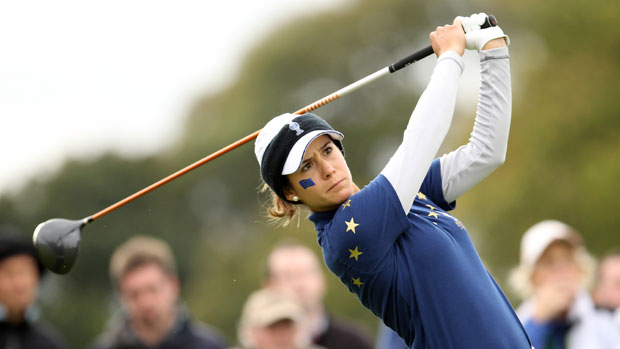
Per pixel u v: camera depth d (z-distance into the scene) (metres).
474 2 139.75
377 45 145.12
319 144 13.85
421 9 142.62
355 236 13.32
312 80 147.12
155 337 24.39
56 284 123.81
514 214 75.00
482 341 13.18
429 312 13.38
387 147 140.12
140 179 139.62
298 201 14.28
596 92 78.06
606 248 71.69
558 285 23.00
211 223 141.62
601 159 74.62
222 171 140.38
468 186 14.70
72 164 137.00
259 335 22.77
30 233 133.12
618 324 23.39
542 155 76.81
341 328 26.16
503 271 73.12
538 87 80.31
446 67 13.84
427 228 13.60
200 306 112.25
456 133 84.88
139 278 24.17
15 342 23.98
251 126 143.25
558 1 80.06
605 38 78.88
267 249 109.31
